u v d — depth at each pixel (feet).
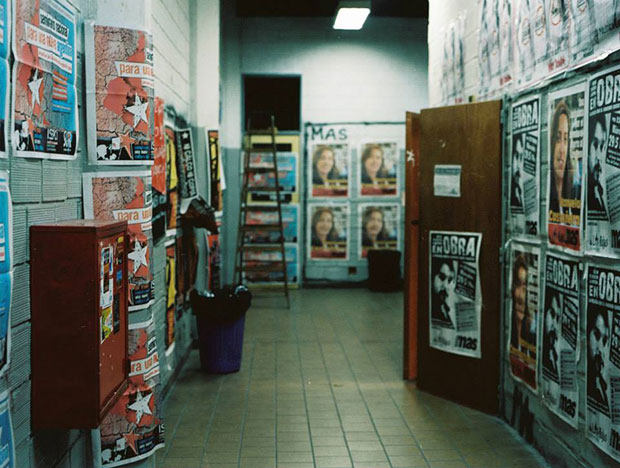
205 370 19.11
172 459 12.66
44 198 8.29
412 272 17.94
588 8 10.53
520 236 13.88
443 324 16.39
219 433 14.11
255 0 33.24
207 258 22.57
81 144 9.84
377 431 14.23
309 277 35.53
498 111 14.78
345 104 35.01
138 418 10.42
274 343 22.74
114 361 8.66
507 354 14.70
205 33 22.03
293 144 34.91
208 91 22.20
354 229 35.47
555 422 12.05
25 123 7.54
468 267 15.66
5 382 7.14
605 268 10.03
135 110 10.12
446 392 16.42
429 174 16.60
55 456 8.81
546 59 12.31
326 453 13.00
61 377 7.89
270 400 16.44
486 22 15.53
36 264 7.85
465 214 15.71
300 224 35.17
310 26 34.63
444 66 18.85
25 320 7.73
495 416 15.20
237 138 34.40
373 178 35.32
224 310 18.66
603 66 10.03
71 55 9.15
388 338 23.50
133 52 10.07
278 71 34.60
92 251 7.86
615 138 9.65
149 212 10.45
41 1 7.97
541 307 12.73
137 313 10.42
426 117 16.65
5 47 6.94
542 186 12.67
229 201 34.50
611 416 9.83
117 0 9.99
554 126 12.00
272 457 12.78
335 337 23.65
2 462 7.03
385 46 34.99
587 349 10.64
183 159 19.36
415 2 33.37
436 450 13.16
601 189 10.12
